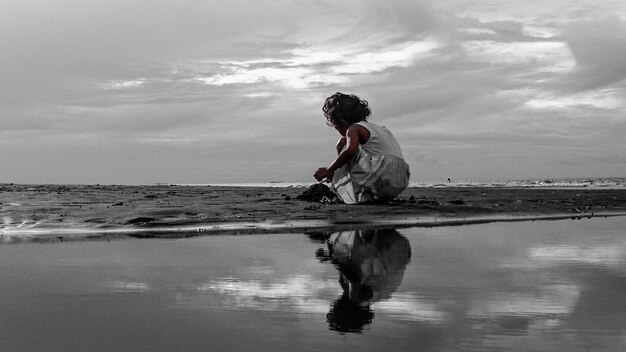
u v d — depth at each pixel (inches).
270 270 193.2
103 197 581.3
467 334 112.1
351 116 500.1
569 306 136.0
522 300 142.7
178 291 157.6
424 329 116.0
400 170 492.4
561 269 192.2
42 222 367.6
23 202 507.8
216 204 485.4
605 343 106.2
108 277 180.2
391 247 255.4
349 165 490.3
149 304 141.0
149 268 198.5
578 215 455.5
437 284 165.6
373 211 438.0
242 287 162.6
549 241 278.1
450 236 302.0
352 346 104.8
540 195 705.6
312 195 534.9
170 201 523.5
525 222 393.4
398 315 127.8
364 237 298.5
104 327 119.6
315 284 167.5
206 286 164.7
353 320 123.7
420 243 271.1
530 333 112.7
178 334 113.8
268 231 331.9
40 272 191.2
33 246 265.3
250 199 548.4
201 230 337.7
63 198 561.6
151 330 116.9
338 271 190.9
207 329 117.0
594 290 155.5
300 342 107.3
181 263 210.4
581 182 1979.6
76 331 116.7
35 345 107.4
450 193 749.9
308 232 326.3
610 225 368.8
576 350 102.2
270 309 134.6
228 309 134.8
